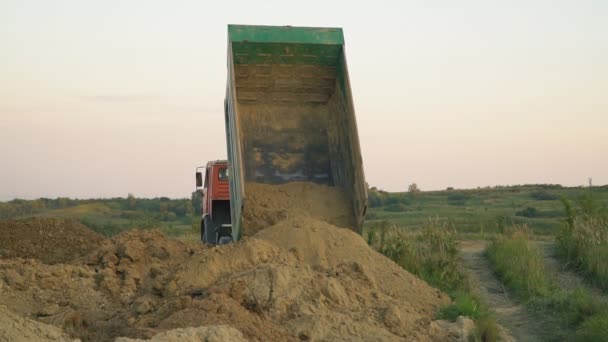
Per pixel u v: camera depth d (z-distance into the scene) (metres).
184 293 10.17
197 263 10.92
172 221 45.38
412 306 11.35
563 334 10.98
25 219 18.67
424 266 15.95
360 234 13.52
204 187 19.69
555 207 39.56
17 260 12.29
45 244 17.56
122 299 11.36
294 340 8.92
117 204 55.78
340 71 14.51
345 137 14.23
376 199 50.28
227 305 8.96
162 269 12.25
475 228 28.20
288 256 11.55
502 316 12.58
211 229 18.56
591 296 12.88
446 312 11.23
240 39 14.16
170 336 7.40
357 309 10.38
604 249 16.30
